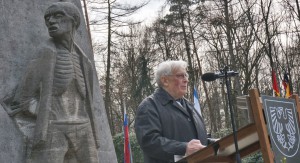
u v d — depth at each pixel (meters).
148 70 22.42
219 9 23.92
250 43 23.45
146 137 4.36
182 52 29.94
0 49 4.32
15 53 4.43
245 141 3.86
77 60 4.64
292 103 3.81
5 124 4.14
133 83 28.09
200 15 25.06
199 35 26.52
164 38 30.11
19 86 4.30
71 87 4.50
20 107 4.23
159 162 4.43
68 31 4.54
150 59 29.81
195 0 27.34
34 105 4.25
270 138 3.44
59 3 4.57
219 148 3.69
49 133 4.22
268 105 3.53
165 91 4.65
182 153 4.12
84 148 4.48
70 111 4.43
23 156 4.14
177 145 4.16
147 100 4.60
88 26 19.70
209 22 24.75
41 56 4.37
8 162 4.05
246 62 22.78
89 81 4.72
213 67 29.25
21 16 4.61
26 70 4.34
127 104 30.55
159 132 4.40
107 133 5.21
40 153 4.16
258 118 3.42
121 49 25.47
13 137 4.14
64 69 4.44
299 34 24.66
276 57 23.27
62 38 4.52
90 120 4.66
